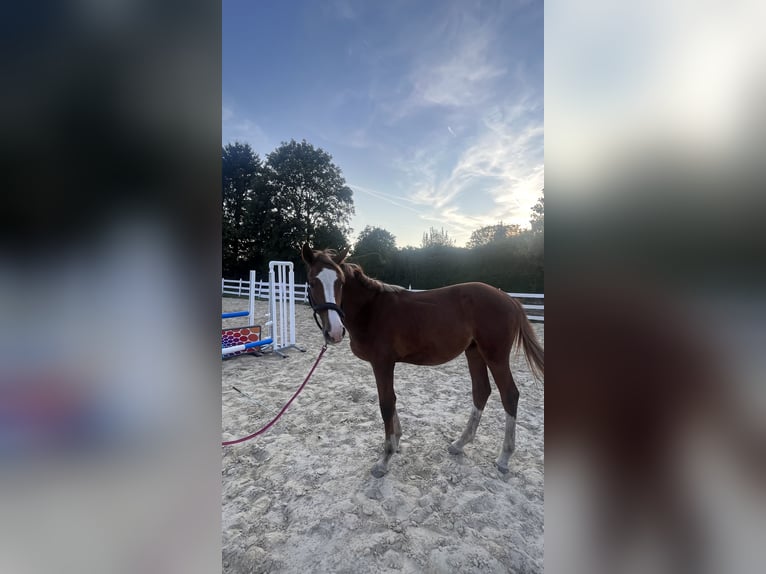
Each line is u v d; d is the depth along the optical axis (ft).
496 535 5.21
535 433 8.71
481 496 6.14
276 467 7.10
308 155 72.69
